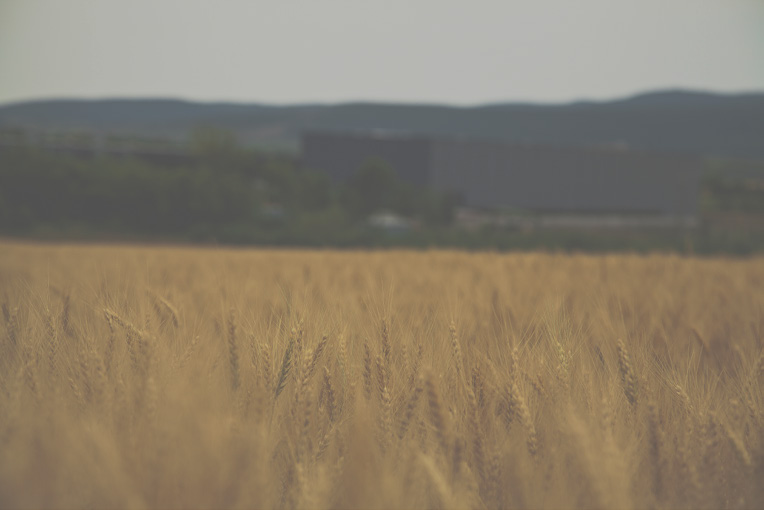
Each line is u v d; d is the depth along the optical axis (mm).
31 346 4203
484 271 12906
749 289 10609
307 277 11188
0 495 2283
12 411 3146
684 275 13242
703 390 4270
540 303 7742
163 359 4008
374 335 4699
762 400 4062
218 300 6887
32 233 104312
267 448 3141
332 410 3988
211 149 148625
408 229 105562
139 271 9516
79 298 6047
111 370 3881
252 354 4215
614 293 9008
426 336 4949
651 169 187500
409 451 3232
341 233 88562
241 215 107688
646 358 4680
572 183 178875
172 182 107938
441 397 3703
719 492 3242
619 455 3016
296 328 4430
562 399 3904
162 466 2584
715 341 6773
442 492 2818
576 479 3133
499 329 5812
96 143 174500
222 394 3621
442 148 163250
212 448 2650
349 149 176375
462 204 166750
